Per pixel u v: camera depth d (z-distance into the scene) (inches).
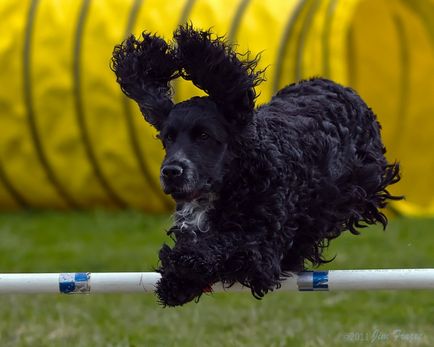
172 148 289.9
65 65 677.3
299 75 629.3
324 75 627.5
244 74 291.9
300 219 309.6
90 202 722.8
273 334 412.8
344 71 660.1
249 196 291.9
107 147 684.1
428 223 683.4
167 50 304.3
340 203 325.4
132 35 310.2
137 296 496.7
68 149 693.9
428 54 767.7
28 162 707.4
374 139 344.2
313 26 631.2
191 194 285.9
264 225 291.4
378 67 770.8
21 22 687.7
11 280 318.3
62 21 679.1
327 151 317.7
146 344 395.5
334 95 334.6
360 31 765.3
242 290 301.3
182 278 287.6
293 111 319.3
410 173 759.7
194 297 293.4
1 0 693.9
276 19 632.4
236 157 293.4
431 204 747.4
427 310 466.9
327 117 325.4
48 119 689.0
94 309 466.9
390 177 343.3
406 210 717.3
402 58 771.4
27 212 733.3
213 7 642.2
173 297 290.0
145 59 305.3
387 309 471.8
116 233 661.3
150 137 674.2
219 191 293.0
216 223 291.9
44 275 319.9
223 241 285.9
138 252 601.0
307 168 309.1
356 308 474.9
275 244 294.4
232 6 640.4
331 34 627.8
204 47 293.7
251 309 461.4
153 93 304.3
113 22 665.0
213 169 288.8
